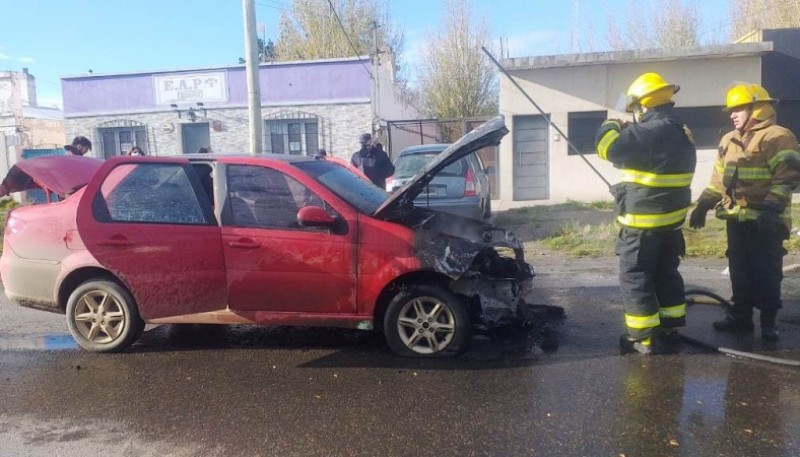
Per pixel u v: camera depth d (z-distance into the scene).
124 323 5.31
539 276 7.81
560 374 4.59
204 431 3.86
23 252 5.43
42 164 6.01
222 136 21.14
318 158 6.00
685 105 15.38
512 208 14.70
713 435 3.59
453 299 4.97
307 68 20.38
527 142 16.23
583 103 15.73
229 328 6.05
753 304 5.24
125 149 21.86
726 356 4.83
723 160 5.31
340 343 5.50
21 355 5.40
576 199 16.02
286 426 3.89
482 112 30.00
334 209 5.02
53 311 5.50
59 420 4.07
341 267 4.95
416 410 4.07
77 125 21.88
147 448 3.66
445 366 4.85
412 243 4.89
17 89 28.22
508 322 5.30
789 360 4.63
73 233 5.27
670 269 5.04
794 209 12.18
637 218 4.75
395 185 11.00
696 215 5.52
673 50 14.82
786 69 15.91
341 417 4.00
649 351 4.91
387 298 5.09
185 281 5.16
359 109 20.27
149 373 4.89
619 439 3.58
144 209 5.27
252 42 11.20
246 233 5.07
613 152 4.64
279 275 5.04
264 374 4.80
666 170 4.65
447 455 3.47
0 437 3.84
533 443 3.57
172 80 21.16
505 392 4.30
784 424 3.70
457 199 10.21
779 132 4.95
